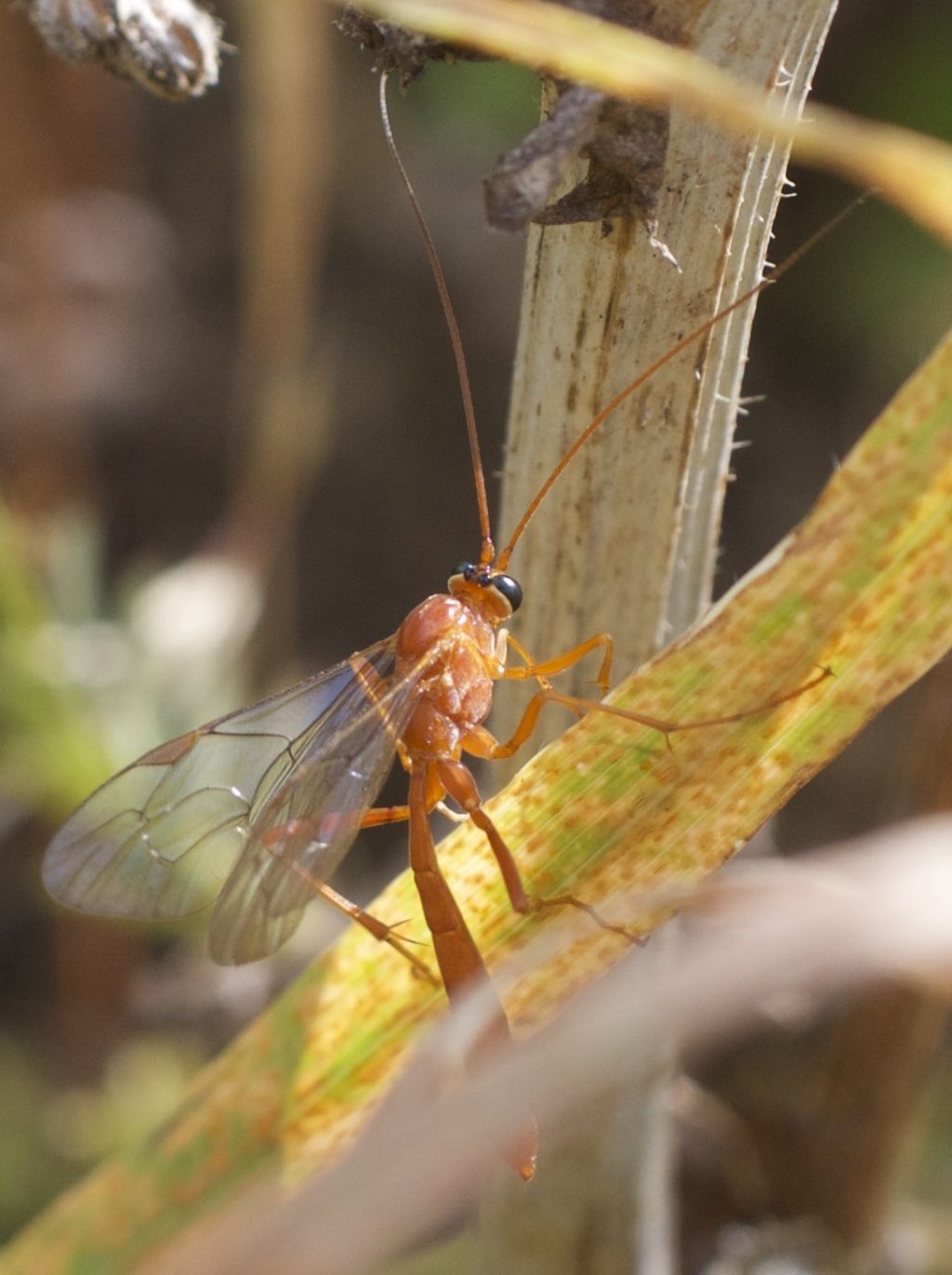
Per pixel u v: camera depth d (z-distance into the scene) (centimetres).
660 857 12
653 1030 8
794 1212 14
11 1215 15
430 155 21
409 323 21
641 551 12
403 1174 8
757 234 12
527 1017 12
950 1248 14
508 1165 12
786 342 20
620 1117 13
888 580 12
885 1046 13
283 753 13
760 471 20
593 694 13
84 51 12
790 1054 15
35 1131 16
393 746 13
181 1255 10
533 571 12
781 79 12
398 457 21
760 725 12
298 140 15
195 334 21
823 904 8
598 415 12
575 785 12
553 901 12
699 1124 14
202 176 22
